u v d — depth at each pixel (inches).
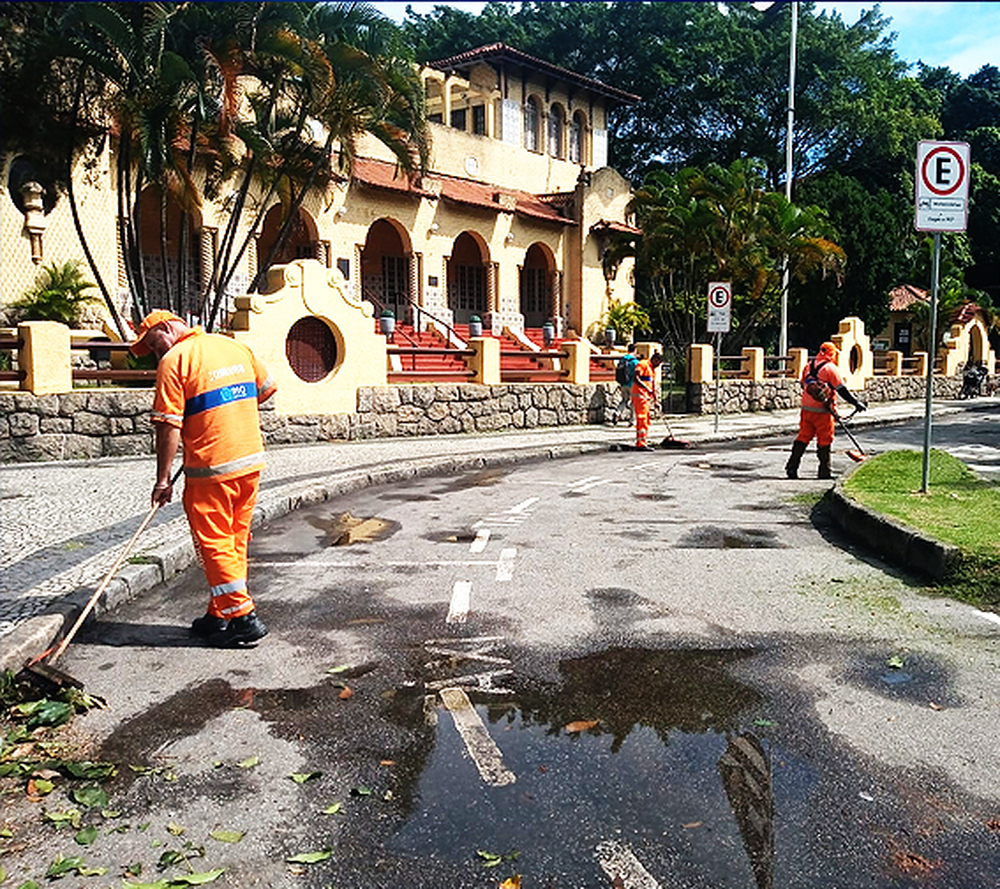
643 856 113.3
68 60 572.4
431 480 463.5
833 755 141.2
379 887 108.3
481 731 151.3
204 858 114.8
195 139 621.9
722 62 1750.7
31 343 475.2
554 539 306.7
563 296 1197.7
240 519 198.2
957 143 322.0
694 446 645.3
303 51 589.0
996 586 229.6
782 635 199.8
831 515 340.2
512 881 108.5
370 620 215.0
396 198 981.8
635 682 173.0
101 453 497.0
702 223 1007.6
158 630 208.2
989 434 735.7
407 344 924.6
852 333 1138.0
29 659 182.9
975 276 2068.2
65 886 109.3
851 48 1786.4
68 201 679.1
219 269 834.8
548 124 1279.5
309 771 137.7
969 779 133.4
